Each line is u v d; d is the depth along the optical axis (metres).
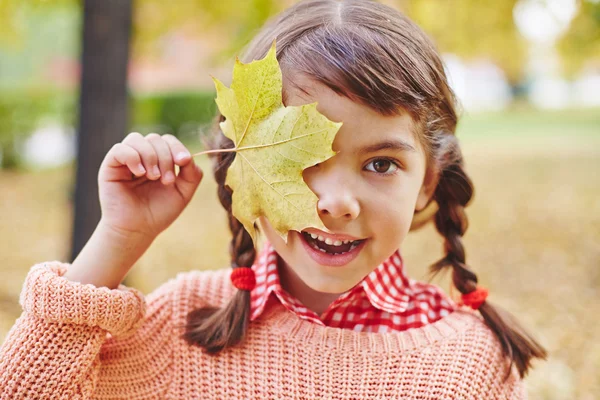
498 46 3.09
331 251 0.54
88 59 1.25
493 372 0.57
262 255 0.63
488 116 10.31
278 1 1.75
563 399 1.18
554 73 8.55
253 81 0.51
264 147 0.52
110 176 0.59
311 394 0.57
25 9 2.17
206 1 1.93
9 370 0.54
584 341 1.47
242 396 0.58
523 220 2.69
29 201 3.27
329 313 0.60
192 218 2.75
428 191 0.60
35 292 0.55
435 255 2.14
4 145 4.26
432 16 2.07
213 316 0.59
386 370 0.57
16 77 4.88
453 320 0.59
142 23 2.06
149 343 0.60
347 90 0.50
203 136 0.66
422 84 0.54
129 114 1.31
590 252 2.18
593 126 7.82
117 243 0.59
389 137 0.52
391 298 0.59
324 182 0.51
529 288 1.85
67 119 4.61
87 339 0.56
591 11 2.44
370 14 0.56
